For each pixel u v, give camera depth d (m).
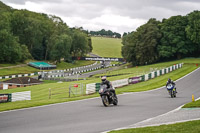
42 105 18.83
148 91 30.38
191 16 97.94
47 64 107.88
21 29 115.88
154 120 11.80
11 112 15.78
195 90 30.92
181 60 95.62
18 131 10.37
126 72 72.50
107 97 17.41
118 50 192.12
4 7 133.38
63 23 138.62
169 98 22.80
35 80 61.16
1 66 92.88
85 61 135.38
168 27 98.12
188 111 14.02
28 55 109.69
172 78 46.31
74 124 11.54
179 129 9.48
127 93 27.81
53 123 11.87
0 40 97.31
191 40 99.38
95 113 14.51
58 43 113.00
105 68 106.62
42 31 122.94
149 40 96.38
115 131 9.66
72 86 42.81
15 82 57.72
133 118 12.80
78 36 136.62
